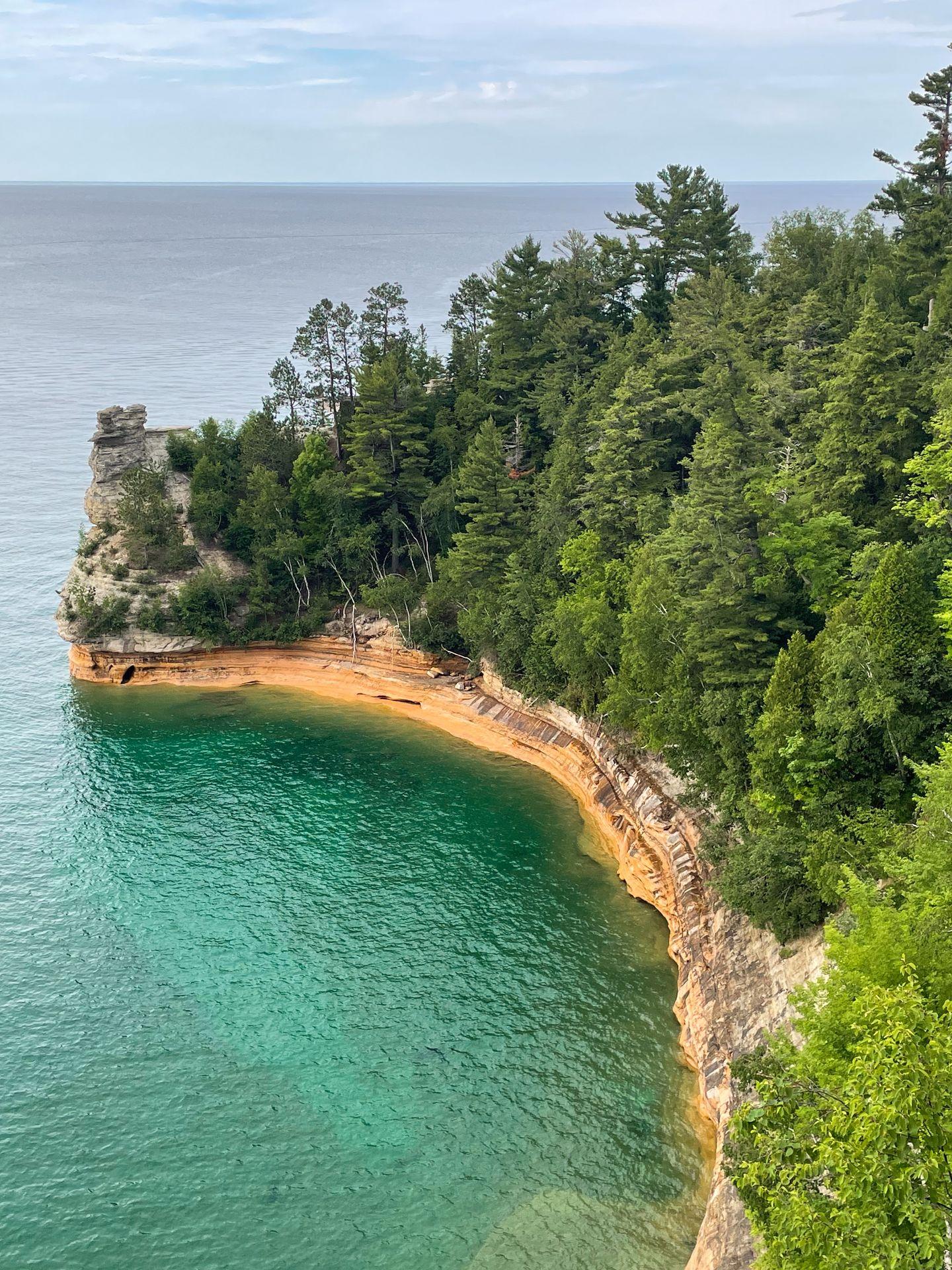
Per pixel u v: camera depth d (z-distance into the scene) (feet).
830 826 149.18
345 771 272.72
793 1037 141.28
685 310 309.22
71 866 227.40
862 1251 72.49
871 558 183.62
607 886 213.66
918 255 286.46
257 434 364.17
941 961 102.06
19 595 409.08
